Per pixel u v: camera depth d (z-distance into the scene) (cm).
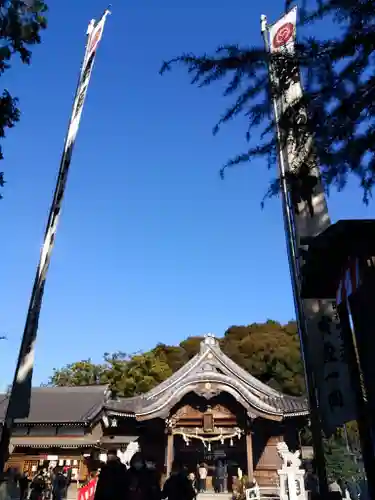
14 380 856
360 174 568
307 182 648
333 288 616
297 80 578
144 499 733
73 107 1098
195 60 560
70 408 3925
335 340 777
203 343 3353
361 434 511
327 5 515
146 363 5653
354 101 525
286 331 6219
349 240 498
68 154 1039
